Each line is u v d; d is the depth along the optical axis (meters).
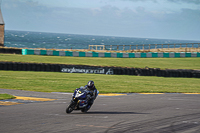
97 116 17.55
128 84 44.34
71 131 12.83
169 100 28.80
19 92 29.34
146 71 66.25
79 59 79.81
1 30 112.75
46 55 85.00
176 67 77.06
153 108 22.44
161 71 67.19
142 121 16.12
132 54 96.94
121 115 18.27
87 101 18.19
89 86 18.41
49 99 25.64
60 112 18.55
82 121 15.51
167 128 14.29
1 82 37.09
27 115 16.73
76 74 57.19
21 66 56.94
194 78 67.88
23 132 12.26
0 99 23.75
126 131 13.20
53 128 13.32
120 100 27.28
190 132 13.48
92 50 109.12
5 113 17.16
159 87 42.94
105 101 26.19
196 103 27.05
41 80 42.09
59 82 40.75
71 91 32.47
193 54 105.50
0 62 55.47
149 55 99.75
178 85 48.00
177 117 18.11
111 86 40.16
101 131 13.02
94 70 62.56
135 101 26.88
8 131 12.33
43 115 17.00
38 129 12.98
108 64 72.88
